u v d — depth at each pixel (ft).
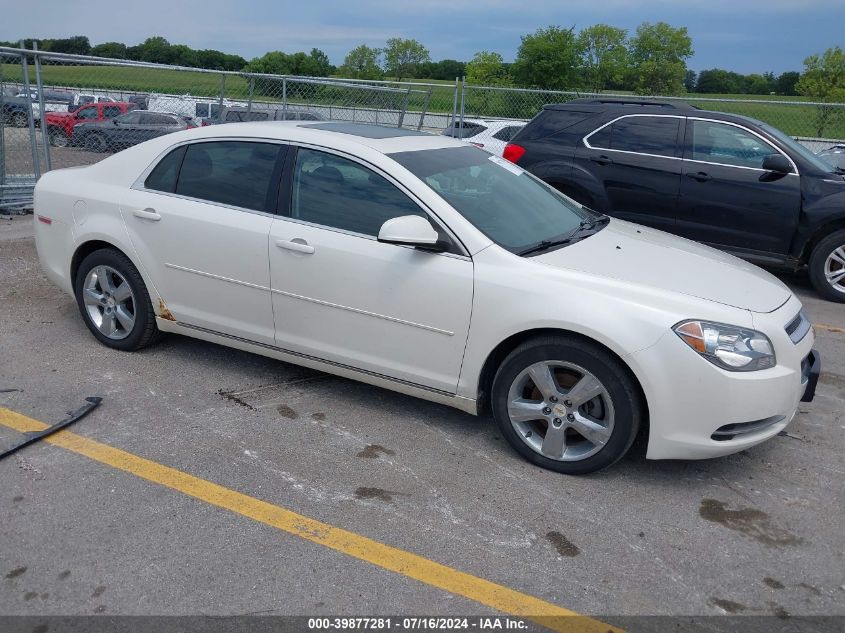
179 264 14.76
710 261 13.35
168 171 15.12
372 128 15.49
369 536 10.32
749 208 23.91
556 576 9.65
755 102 35.73
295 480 11.64
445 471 12.09
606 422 11.59
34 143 29.81
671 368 10.99
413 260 12.44
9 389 14.34
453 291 12.13
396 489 11.51
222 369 15.74
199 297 14.75
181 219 14.58
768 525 10.95
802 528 10.91
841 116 47.62
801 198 23.27
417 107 43.78
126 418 13.41
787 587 9.58
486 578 9.56
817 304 23.44
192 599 8.95
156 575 9.34
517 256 12.07
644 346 11.01
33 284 21.07
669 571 9.82
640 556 10.12
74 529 10.18
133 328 15.89
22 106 30.71
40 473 11.52
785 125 49.78
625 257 12.80
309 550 9.96
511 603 9.12
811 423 14.43
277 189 13.84
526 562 9.91
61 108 31.91
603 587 9.47
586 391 11.55
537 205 14.43
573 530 10.64
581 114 26.48
